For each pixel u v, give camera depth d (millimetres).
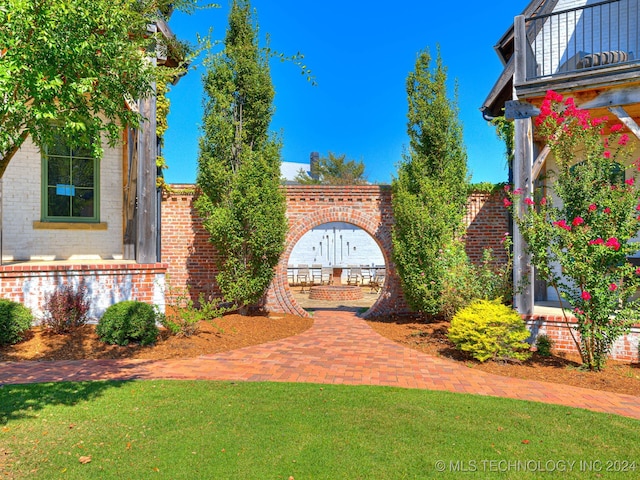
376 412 4738
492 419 4605
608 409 5070
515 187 7934
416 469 3564
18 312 7047
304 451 3820
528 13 10031
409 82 10812
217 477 3387
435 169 10742
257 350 7676
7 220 9508
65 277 8070
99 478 3346
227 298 10062
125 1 4922
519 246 7957
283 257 11469
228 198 10070
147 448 3832
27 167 9695
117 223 10500
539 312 8273
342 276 24156
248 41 10547
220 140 10008
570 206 6668
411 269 9945
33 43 3873
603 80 7223
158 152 10492
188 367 6484
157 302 8633
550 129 6742
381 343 8414
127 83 4840
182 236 11109
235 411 4684
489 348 6852
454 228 10648
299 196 11461
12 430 4156
